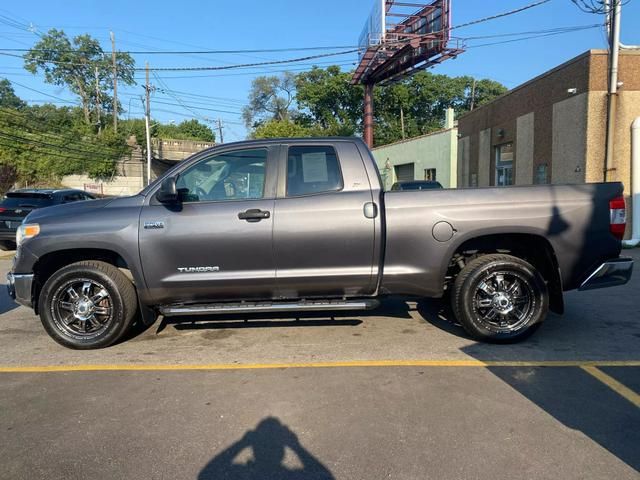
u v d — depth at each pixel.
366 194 5.00
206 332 5.77
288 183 5.05
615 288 7.90
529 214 4.96
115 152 45.53
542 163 16.38
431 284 5.06
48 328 5.16
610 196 5.03
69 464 3.07
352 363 4.70
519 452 3.12
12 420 3.65
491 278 5.10
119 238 4.94
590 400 3.84
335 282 5.02
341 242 4.94
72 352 5.16
